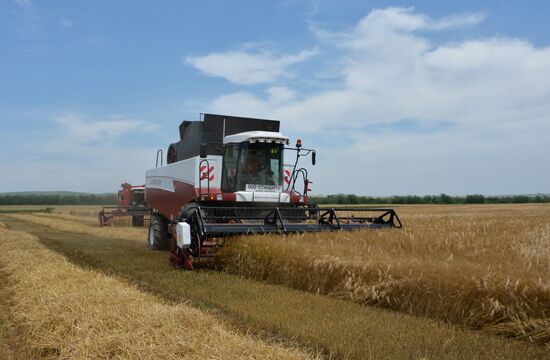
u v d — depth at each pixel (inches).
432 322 236.7
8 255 450.9
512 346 201.2
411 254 335.6
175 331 196.4
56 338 203.0
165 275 361.7
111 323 209.0
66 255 499.8
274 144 475.5
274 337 209.8
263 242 357.7
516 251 354.3
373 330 217.3
